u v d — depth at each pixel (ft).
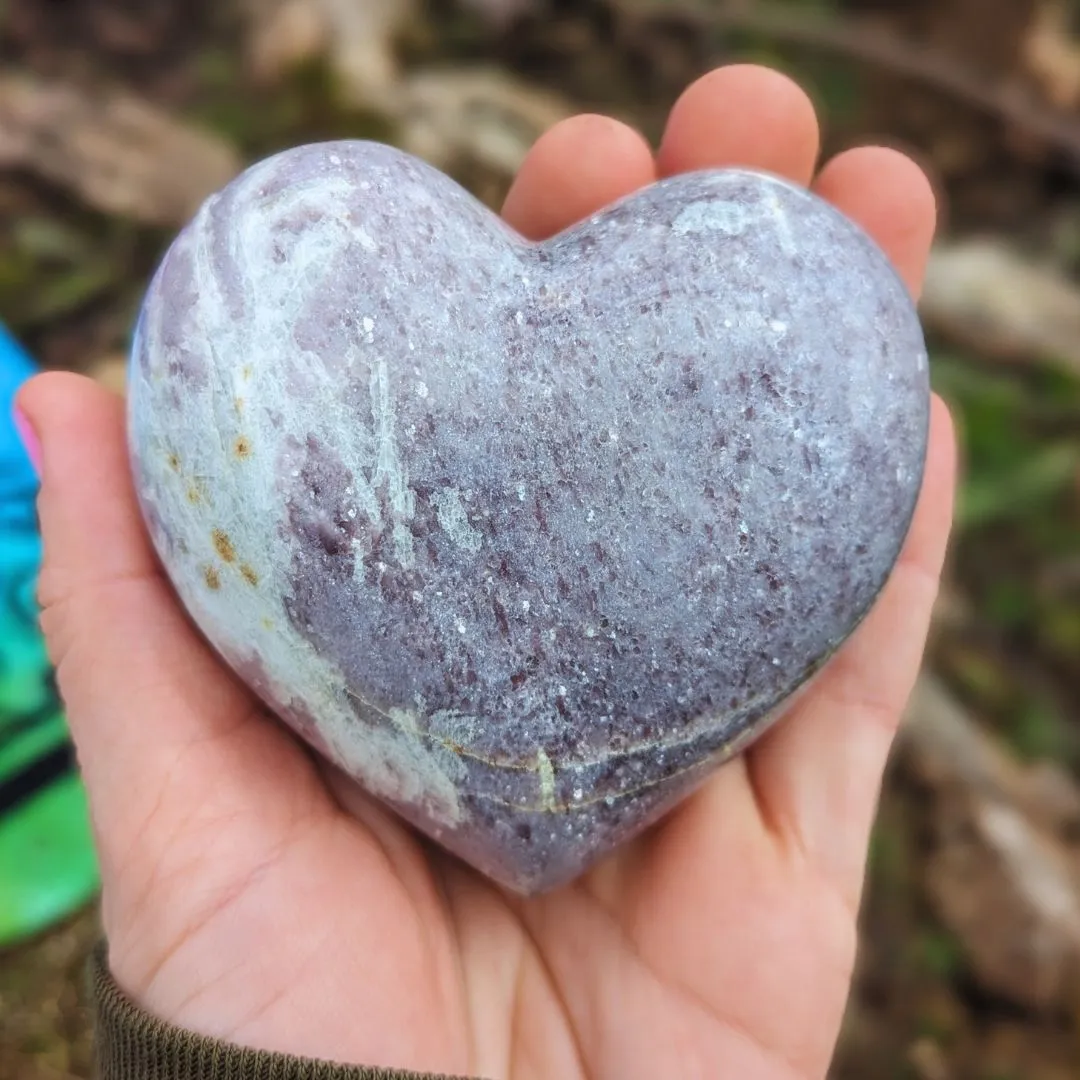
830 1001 0.45
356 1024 0.39
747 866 0.45
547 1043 0.44
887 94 0.92
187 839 0.39
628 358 0.39
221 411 0.37
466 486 0.38
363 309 0.37
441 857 0.46
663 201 0.40
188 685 0.41
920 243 0.51
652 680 0.39
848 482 0.39
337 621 0.38
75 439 0.41
